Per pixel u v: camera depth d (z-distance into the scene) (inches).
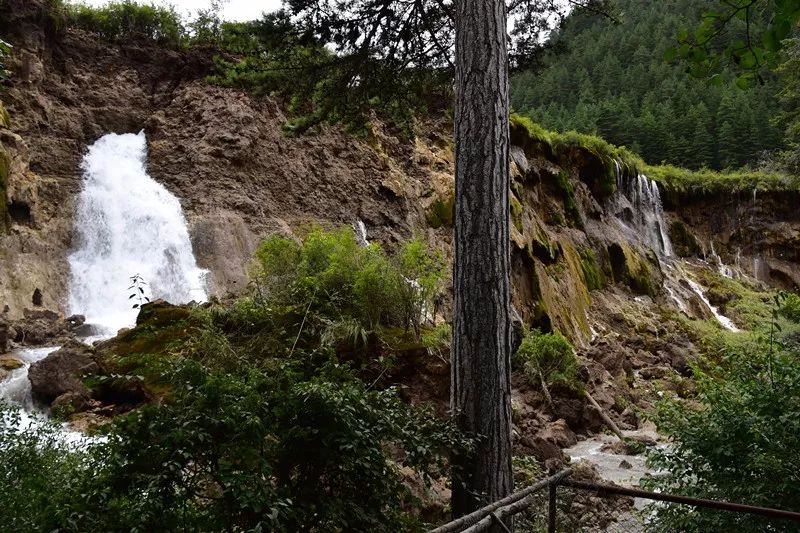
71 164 695.7
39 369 361.7
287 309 303.4
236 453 137.9
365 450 150.9
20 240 589.6
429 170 909.2
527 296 805.2
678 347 874.8
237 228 713.6
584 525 258.7
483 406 193.8
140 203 700.7
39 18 728.3
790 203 1462.8
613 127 2265.0
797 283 1397.6
